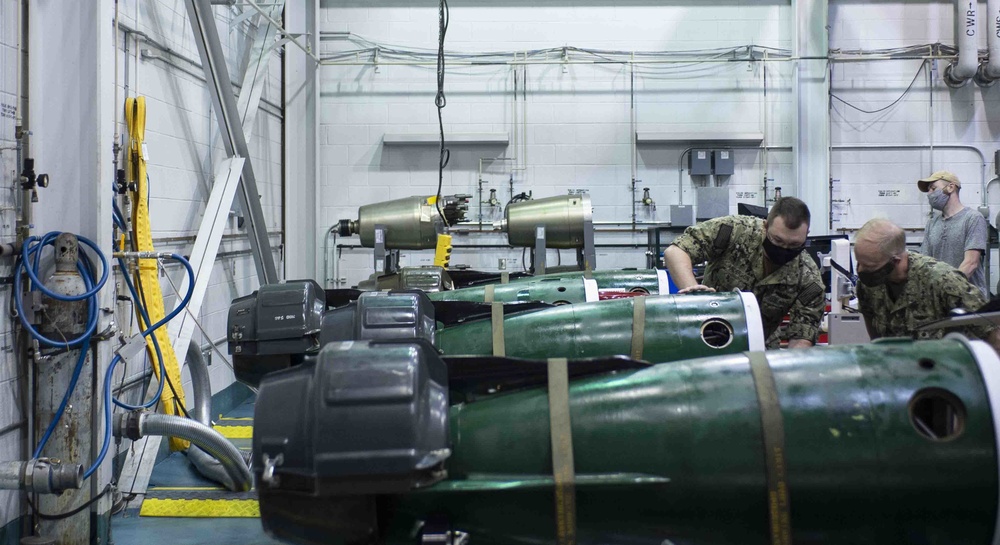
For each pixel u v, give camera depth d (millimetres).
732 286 2957
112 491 3027
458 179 7012
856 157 6977
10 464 2432
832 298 4516
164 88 4145
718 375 1525
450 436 1477
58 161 2713
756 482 1428
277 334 3096
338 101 7023
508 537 1494
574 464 1458
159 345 3559
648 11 7004
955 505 1390
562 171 7020
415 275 4211
